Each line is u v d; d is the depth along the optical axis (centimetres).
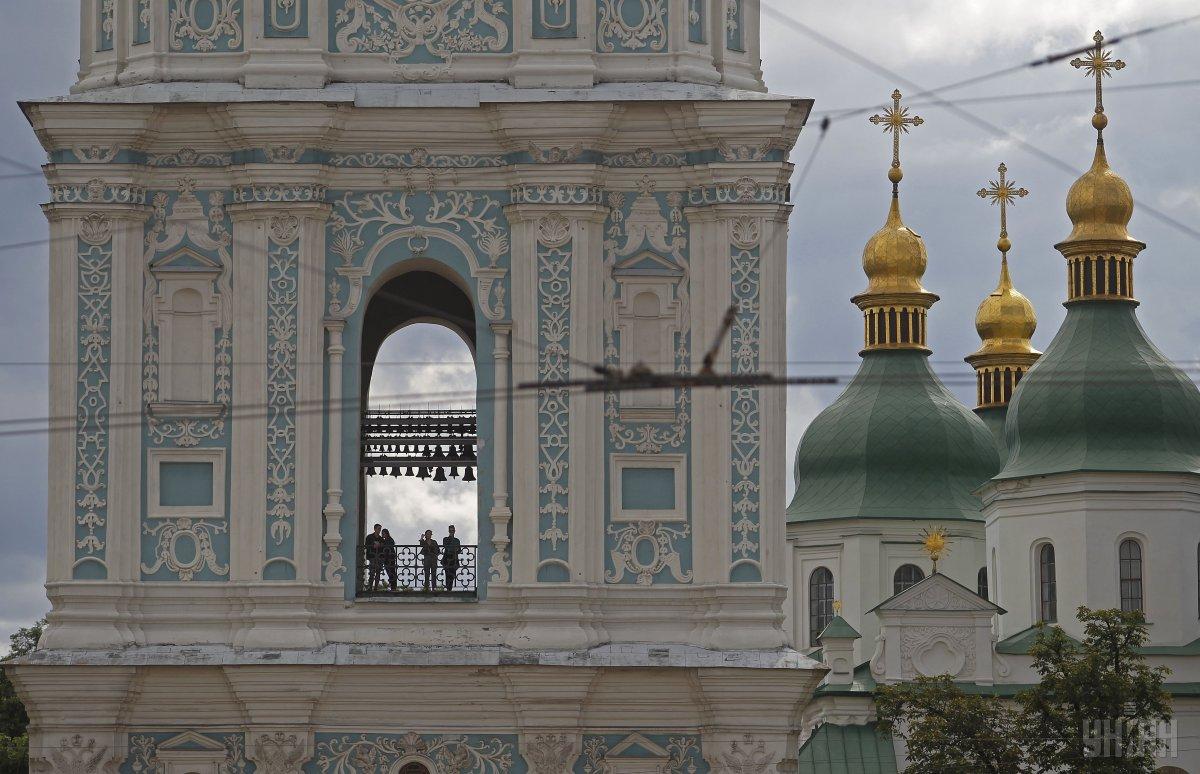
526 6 6203
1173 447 11469
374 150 6188
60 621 6031
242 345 6122
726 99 6122
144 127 6134
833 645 11062
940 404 12506
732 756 6003
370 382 6681
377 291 6366
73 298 6131
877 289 12625
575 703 5984
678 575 6097
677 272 6169
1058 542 11444
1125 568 11381
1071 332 11719
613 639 6072
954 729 8144
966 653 11094
